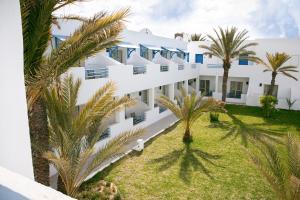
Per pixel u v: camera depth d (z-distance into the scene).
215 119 20.59
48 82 6.15
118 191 9.31
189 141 15.60
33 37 5.71
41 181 7.12
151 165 12.08
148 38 23.42
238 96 29.73
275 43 27.80
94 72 14.09
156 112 20.55
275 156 8.04
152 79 19.59
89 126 8.20
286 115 23.00
